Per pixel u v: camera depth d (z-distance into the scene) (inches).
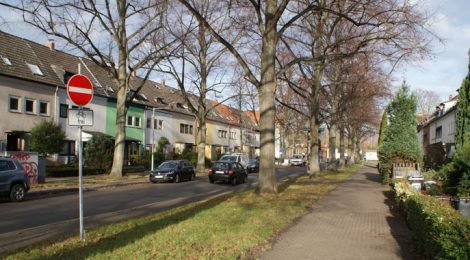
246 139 3019.2
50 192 756.6
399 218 440.1
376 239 334.0
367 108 1633.9
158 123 1967.3
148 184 1025.5
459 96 763.4
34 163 872.9
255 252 283.1
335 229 373.7
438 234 212.7
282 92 1545.3
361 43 661.3
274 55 609.0
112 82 1704.0
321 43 988.6
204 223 370.9
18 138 1218.0
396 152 882.1
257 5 624.4
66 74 1449.3
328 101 1362.0
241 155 1695.4
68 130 1395.2
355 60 1004.6
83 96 314.5
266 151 612.4
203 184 1041.5
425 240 249.6
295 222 403.5
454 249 184.1
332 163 1453.0
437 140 2165.4
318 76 1073.5
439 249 207.2
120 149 1102.4
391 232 363.9
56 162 1282.0
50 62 1419.8
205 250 274.8
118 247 280.1
